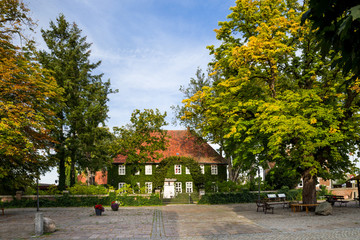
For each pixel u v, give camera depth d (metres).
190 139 49.69
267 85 23.73
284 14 22.94
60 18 39.16
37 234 13.84
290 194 37.81
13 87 18.47
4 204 31.28
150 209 27.95
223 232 14.05
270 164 48.09
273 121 17.50
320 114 17.83
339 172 23.70
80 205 32.28
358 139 19.91
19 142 19.22
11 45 19.86
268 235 13.05
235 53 19.36
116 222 18.28
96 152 38.59
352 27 3.09
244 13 22.34
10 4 19.28
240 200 35.62
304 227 14.99
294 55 22.95
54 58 36.94
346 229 14.16
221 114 22.22
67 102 36.38
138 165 40.19
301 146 18.20
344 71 3.35
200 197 37.47
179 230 14.90
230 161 45.09
